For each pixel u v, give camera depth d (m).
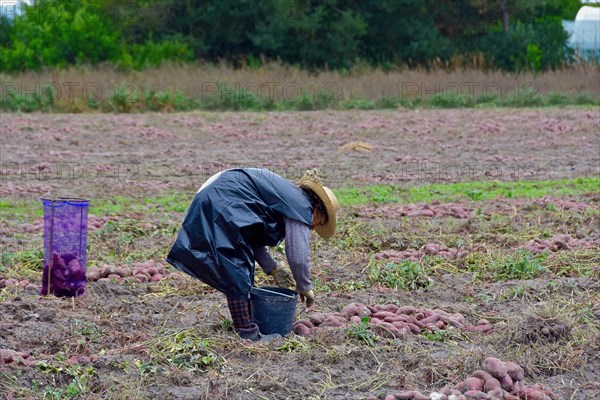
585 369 7.09
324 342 7.32
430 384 6.70
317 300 8.76
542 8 57.81
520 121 26.81
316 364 6.96
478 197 15.02
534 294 9.01
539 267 9.97
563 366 7.06
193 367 6.84
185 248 7.00
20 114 27.45
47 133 23.55
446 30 50.56
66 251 8.67
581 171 18.58
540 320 7.62
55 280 8.66
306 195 7.26
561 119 27.25
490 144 22.89
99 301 8.55
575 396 6.63
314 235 11.71
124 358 6.93
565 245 11.06
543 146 22.53
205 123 26.06
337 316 7.96
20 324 7.69
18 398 6.27
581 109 29.72
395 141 23.34
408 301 8.95
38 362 6.73
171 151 21.28
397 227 12.31
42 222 12.69
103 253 10.87
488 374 6.58
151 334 7.58
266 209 7.04
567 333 7.53
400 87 32.91
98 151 21.28
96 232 11.74
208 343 7.21
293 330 7.71
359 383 6.68
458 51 47.25
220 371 6.79
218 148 22.03
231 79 33.44
